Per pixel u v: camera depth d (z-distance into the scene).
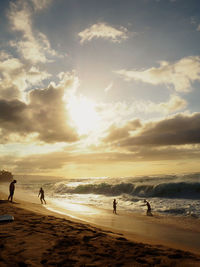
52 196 33.22
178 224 13.45
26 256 4.19
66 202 24.80
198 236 10.38
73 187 42.16
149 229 11.82
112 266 3.90
